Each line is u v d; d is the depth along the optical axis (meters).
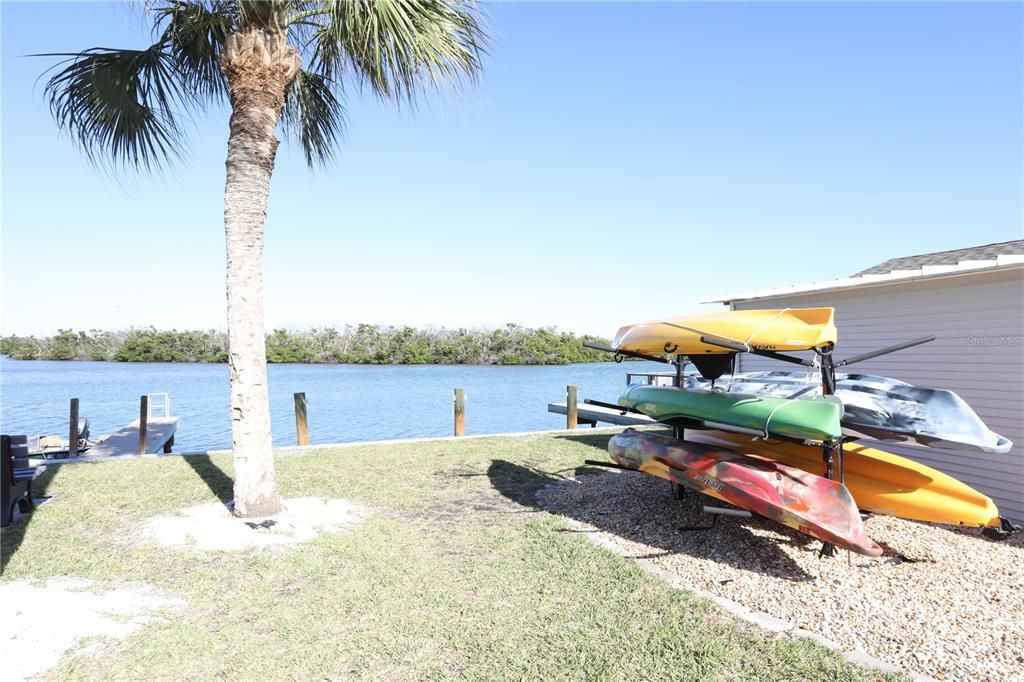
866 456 5.71
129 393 36.16
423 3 6.07
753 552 5.16
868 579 4.56
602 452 10.34
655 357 7.35
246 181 6.17
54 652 3.47
